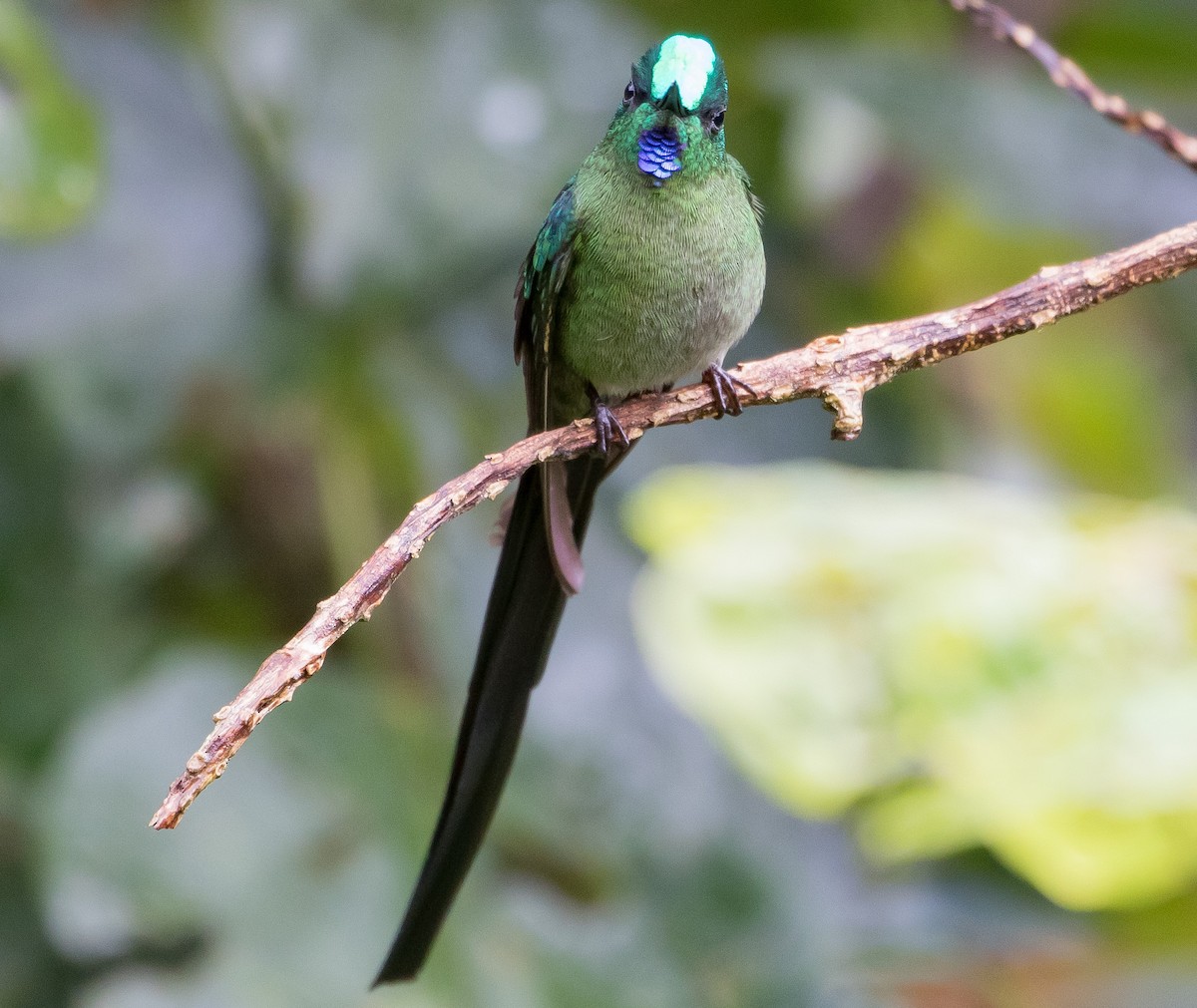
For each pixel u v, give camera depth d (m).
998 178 11.22
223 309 10.66
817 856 10.59
